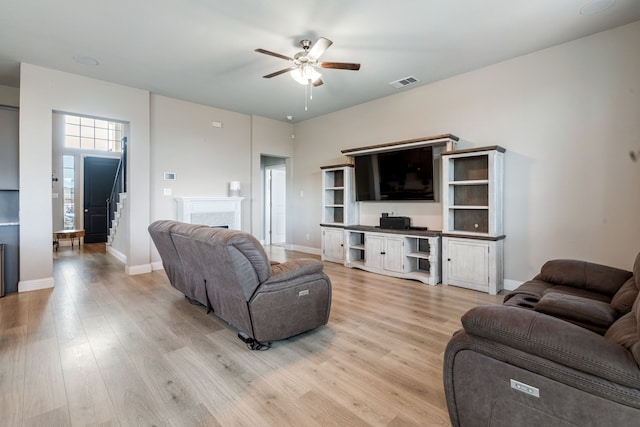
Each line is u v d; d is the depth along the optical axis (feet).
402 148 16.05
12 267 12.91
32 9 9.59
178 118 18.02
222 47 11.96
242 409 5.76
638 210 10.44
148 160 16.43
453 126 14.71
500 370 4.31
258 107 19.45
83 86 14.42
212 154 19.45
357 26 10.55
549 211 12.14
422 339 8.64
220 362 7.40
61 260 19.48
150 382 6.57
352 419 5.50
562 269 8.48
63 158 25.70
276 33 10.99
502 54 12.55
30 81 13.14
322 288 8.91
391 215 17.38
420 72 14.21
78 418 5.47
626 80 10.57
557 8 9.55
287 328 8.27
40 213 13.25
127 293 12.68
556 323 4.11
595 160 11.18
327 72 14.12
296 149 23.43
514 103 12.91
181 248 9.64
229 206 19.51
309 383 6.57
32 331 9.01
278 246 25.70
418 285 13.98
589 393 3.67
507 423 4.27
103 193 27.61
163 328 9.29
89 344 8.24
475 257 13.01
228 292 8.36
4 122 13.39
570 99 11.64
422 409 5.76
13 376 6.73
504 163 13.21
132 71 14.02
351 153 17.74
